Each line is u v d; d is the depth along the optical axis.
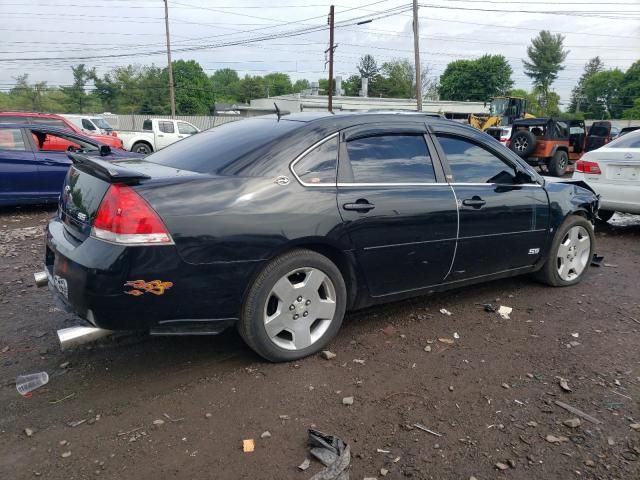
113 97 73.56
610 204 7.42
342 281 3.54
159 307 2.89
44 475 2.41
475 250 4.17
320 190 3.37
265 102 53.84
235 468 2.46
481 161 4.30
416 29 30.98
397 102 53.53
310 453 2.55
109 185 2.89
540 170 18.88
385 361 3.50
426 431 2.76
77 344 3.00
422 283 4.00
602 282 5.31
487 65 94.44
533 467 2.51
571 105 104.56
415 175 3.86
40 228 7.66
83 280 2.79
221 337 3.82
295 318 3.40
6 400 3.00
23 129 8.79
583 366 3.50
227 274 3.03
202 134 4.23
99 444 2.62
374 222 3.54
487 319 4.26
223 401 3.00
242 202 3.07
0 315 4.20
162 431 2.73
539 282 5.16
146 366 3.40
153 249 2.81
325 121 3.61
